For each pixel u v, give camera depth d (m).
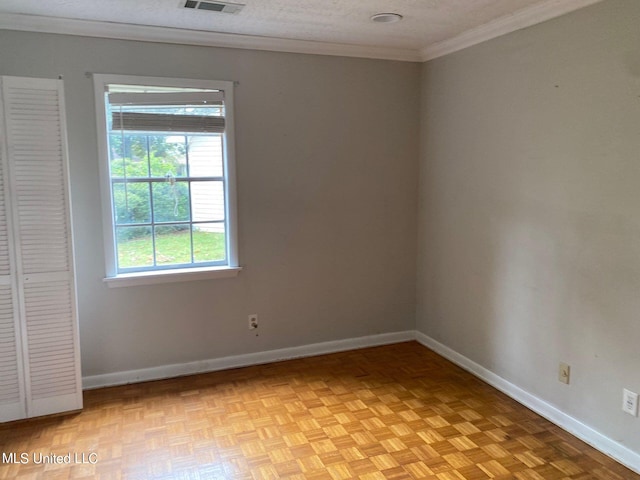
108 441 2.53
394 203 3.87
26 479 2.22
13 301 2.67
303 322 3.71
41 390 2.78
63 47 2.89
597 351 2.47
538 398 2.85
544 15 2.64
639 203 2.22
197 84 3.19
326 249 3.70
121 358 3.23
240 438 2.56
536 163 2.77
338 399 3.01
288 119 3.46
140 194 3.21
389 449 2.46
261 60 3.34
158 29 3.01
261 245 3.51
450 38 3.30
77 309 2.86
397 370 3.47
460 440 2.55
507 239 3.02
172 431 2.63
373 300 3.91
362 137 3.69
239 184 3.39
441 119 3.59
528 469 2.30
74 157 2.99
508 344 3.07
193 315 3.38
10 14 2.71
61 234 2.73
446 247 3.63
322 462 2.35
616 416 2.38
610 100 2.33
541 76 2.71
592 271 2.47
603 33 2.34
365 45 3.50
